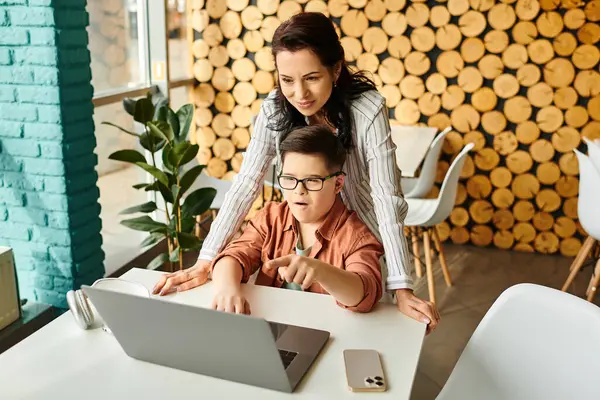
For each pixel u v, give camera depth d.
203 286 1.51
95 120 3.41
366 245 1.50
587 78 3.83
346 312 1.39
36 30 2.55
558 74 3.87
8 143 2.72
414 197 3.63
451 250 4.14
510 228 4.15
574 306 1.31
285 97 1.58
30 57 2.59
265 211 1.64
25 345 1.25
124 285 1.39
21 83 2.62
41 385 1.11
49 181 2.71
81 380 1.13
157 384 1.12
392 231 1.49
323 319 1.36
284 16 4.18
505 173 4.08
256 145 1.71
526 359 1.34
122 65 3.70
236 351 1.06
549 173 4.01
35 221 2.78
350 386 1.10
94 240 2.93
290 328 1.29
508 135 4.02
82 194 2.82
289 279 1.26
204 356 1.11
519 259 4.02
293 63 1.40
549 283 3.63
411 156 3.59
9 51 2.60
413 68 4.06
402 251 1.47
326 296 1.47
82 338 1.28
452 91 4.04
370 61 4.12
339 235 1.52
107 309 1.12
